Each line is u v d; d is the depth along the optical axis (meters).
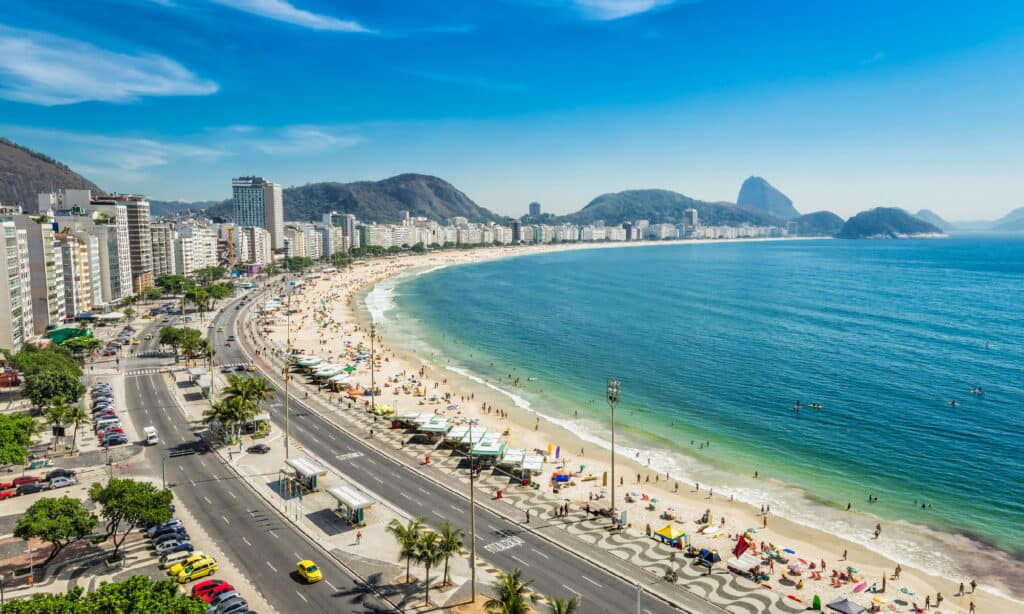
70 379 131.00
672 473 115.44
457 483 104.88
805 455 124.19
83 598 56.25
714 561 80.62
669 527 87.12
